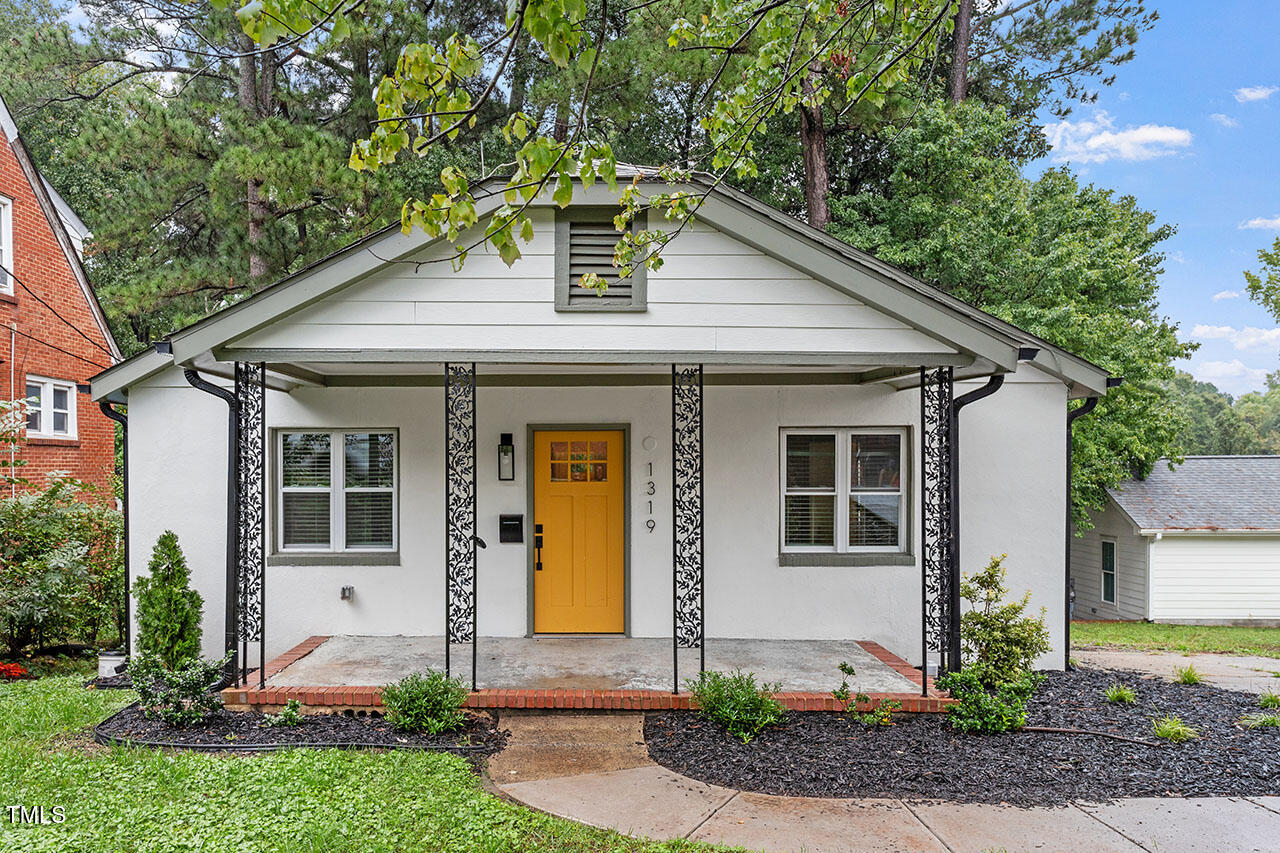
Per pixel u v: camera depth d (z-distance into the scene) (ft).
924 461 22.76
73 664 32.07
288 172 44.86
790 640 28.81
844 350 22.84
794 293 22.91
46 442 46.78
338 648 27.17
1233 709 24.06
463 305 22.61
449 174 12.03
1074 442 53.83
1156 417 60.39
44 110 72.23
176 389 28.53
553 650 27.20
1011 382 28.86
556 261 22.75
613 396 29.17
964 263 51.37
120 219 52.03
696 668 25.13
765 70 17.28
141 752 18.80
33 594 30.04
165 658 25.45
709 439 29.17
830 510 29.60
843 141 64.80
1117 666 31.89
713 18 16.72
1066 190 61.67
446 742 19.93
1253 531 58.39
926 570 25.81
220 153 49.60
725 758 19.16
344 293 22.48
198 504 28.48
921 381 22.84
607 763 18.90
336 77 60.18
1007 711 21.04
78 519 33.27
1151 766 18.93
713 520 29.04
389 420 28.99
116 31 52.95
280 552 29.09
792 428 29.43
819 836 15.25
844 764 18.79
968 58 66.08
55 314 48.29
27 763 18.03
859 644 28.27
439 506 29.04
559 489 29.40
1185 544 60.03
